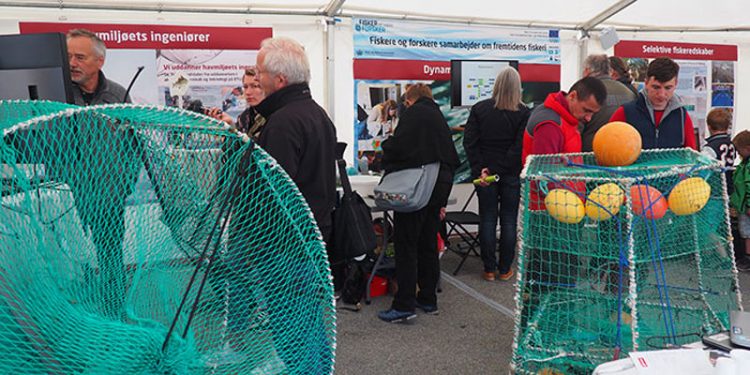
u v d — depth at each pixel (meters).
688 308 2.04
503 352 2.80
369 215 2.89
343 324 3.21
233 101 4.39
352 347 2.87
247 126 3.42
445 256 4.73
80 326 0.79
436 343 2.92
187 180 1.01
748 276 4.06
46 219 0.80
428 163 2.90
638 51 5.53
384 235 3.54
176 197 1.00
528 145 2.75
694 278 2.06
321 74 4.59
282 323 1.02
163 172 0.98
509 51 5.12
